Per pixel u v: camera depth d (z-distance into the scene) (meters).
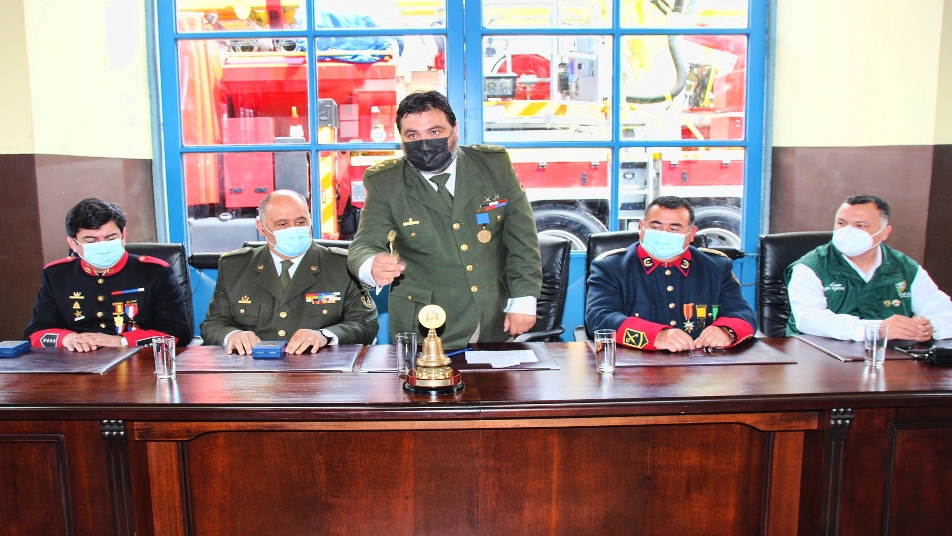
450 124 1.69
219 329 2.00
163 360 1.51
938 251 2.32
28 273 2.28
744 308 1.89
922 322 1.78
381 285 1.60
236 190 2.98
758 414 1.40
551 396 1.35
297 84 2.90
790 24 2.84
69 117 2.41
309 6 2.82
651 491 1.52
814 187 2.75
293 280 2.05
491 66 2.87
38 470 1.38
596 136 2.94
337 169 2.95
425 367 1.39
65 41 2.39
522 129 2.93
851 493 1.41
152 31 2.88
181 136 2.95
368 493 1.49
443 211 1.77
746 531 1.54
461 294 1.78
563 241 2.40
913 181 2.34
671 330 1.73
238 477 1.49
